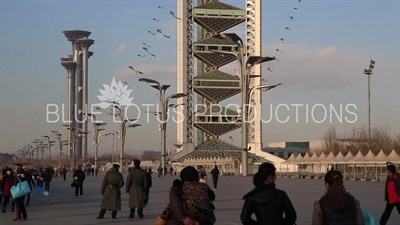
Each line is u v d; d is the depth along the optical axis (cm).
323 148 14862
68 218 2520
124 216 2584
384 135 12706
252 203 998
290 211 992
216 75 15875
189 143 15538
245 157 7769
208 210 1101
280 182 6438
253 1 15150
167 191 4831
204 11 15612
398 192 1861
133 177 2455
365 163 7100
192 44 15675
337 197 928
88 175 12231
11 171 2978
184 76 15575
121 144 11544
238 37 7088
